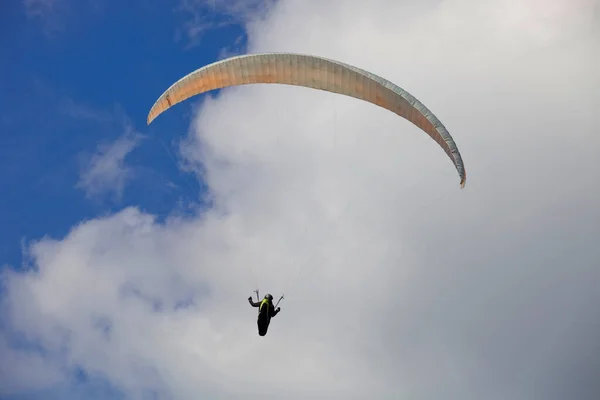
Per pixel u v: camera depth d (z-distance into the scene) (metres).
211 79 48.25
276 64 47.19
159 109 49.97
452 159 44.22
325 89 48.00
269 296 46.91
